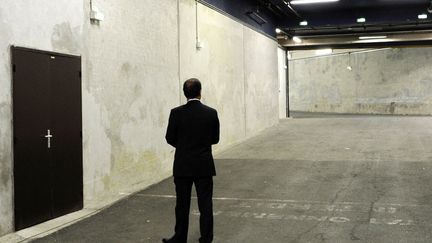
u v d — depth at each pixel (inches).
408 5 683.4
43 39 233.8
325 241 202.2
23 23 220.5
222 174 368.8
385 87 1062.4
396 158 418.3
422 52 976.3
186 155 186.7
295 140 558.6
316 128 689.0
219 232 218.2
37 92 229.5
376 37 857.5
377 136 575.5
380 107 1074.1
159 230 224.2
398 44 905.5
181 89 399.9
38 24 230.1
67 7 251.4
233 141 537.0
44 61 234.2
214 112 191.6
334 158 426.6
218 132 192.7
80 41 263.0
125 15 309.7
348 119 852.6
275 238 208.1
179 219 191.0
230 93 532.1
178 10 393.7
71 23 255.0
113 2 295.3
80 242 206.4
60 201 245.4
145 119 338.0
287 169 381.7
